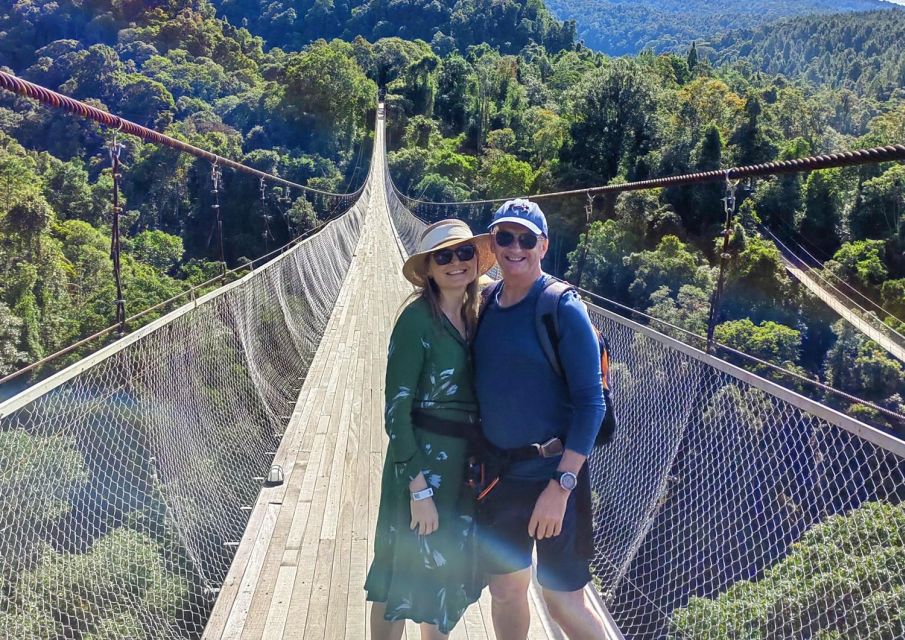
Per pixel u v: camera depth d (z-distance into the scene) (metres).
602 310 3.35
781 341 19.31
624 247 27.83
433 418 1.83
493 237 1.82
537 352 1.77
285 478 3.61
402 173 50.34
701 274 24.53
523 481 1.82
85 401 2.38
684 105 42.94
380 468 3.74
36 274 20.17
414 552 1.85
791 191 31.17
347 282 9.95
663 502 2.47
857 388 18.27
